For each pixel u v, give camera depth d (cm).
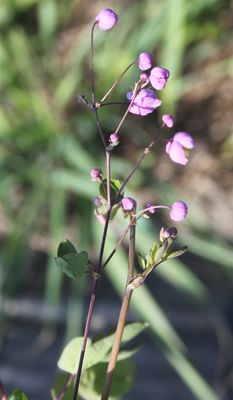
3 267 100
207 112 124
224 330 101
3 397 35
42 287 106
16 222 104
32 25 128
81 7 131
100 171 35
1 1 125
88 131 114
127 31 118
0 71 118
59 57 127
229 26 127
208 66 125
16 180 111
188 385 94
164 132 119
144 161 114
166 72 34
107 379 34
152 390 95
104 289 104
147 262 33
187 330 102
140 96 34
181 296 105
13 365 99
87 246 101
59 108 116
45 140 112
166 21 111
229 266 106
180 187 116
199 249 101
